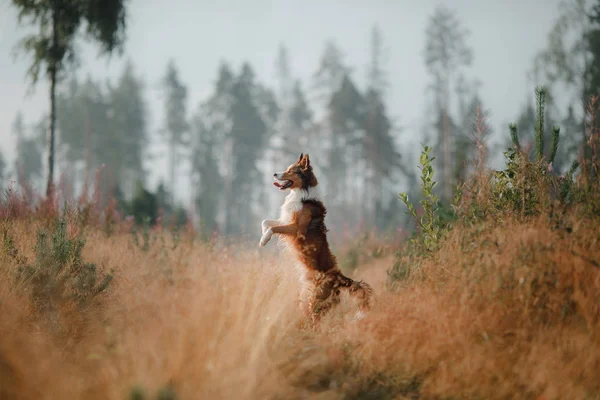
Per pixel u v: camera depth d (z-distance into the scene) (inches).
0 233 326.3
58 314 233.5
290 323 236.2
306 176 332.2
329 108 1983.3
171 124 2415.1
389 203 1804.9
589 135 275.0
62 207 431.2
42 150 2738.7
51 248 294.5
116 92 2427.4
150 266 328.2
